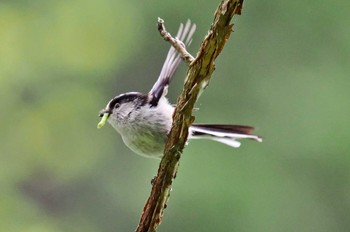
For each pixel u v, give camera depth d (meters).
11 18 16.86
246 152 13.90
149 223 5.94
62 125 16.97
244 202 13.48
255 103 14.98
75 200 17.31
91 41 16.92
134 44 17.17
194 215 13.40
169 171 5.88
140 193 15.84
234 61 15.38
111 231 16.78
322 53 15.09
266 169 13.83
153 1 16.86
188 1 16.22
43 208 17.45
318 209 13.84
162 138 7.41
